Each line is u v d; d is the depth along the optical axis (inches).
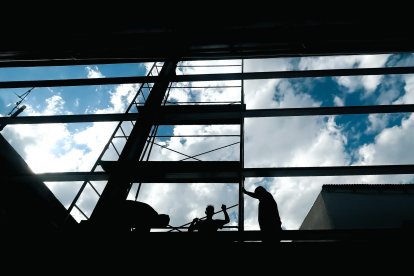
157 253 103.3
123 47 171.3
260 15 148.2
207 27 157.5
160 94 177.9
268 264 97.1
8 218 173.8
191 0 141.0
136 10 147.7
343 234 105.5
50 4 145.3
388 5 137.9
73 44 169.5
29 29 156.5
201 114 149.2
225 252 101.0
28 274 101.4
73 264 103.0
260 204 141.3
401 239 97.5
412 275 90.2
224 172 133.3
